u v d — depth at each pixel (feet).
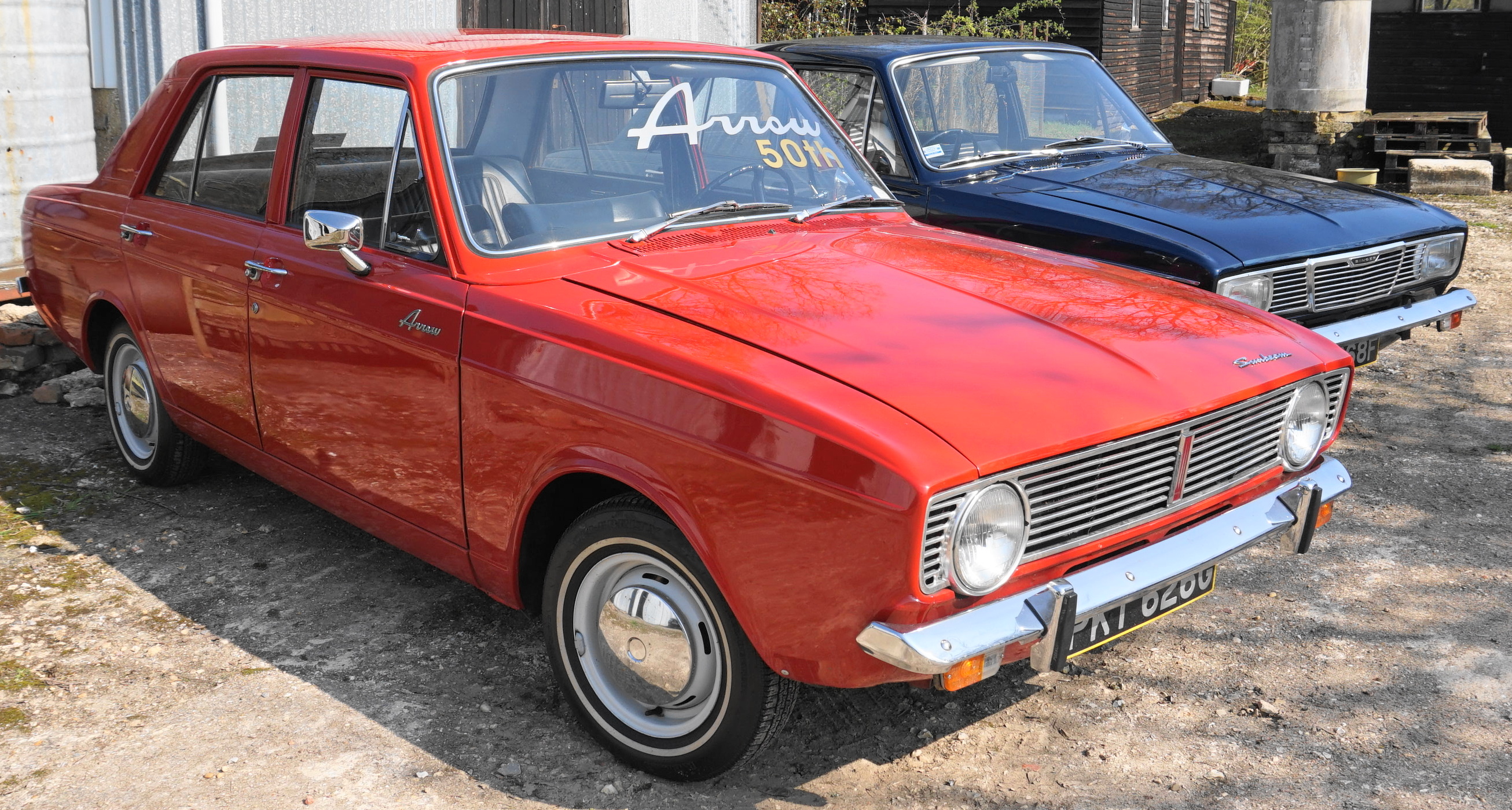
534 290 10.61
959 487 8.18
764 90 13.98
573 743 10.94
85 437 18.83
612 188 12.22
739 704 9.48
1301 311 16.83
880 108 20.20
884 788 10.27
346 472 12.40
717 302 10.23
